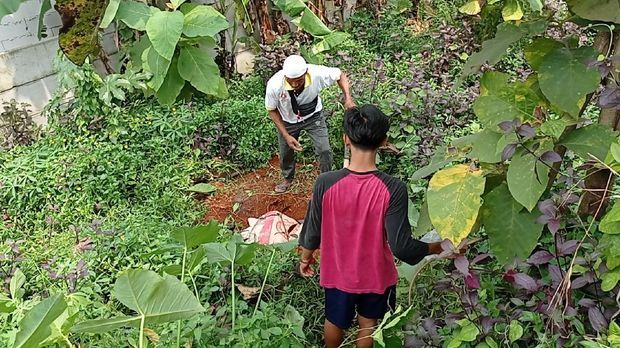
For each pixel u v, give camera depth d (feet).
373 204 9.37
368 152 9.41
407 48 25.22
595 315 7.53
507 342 8.26
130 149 18.48
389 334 9.98
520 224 8.18
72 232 14.70
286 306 11.11
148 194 17.19
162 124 19.13
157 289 8.11
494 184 8.55
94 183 16.76
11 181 16.51
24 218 16.03
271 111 16.15
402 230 9.32
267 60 22.88
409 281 10.45
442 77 20.79
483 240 10.49
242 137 19.62
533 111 8.16
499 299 9.32
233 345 9.96
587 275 7.77
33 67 20.34
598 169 8.25
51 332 8.79
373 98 19.21
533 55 8.09
